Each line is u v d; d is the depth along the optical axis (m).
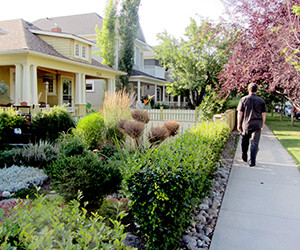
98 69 16.22
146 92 28.95
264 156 6.94
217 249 2.80
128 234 2.98
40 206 1.89
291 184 4.76
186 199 2.78
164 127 7.06
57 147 6.16
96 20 24.23
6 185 4.45
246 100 5.92
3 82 12.34
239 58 9.06
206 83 19.61
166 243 2.60
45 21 24.45
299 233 3.12
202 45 17.98
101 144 7.44
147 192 2.64
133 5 20.91
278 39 7.44
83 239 1.53
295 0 7.30
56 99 16.45
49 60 12.30
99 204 3.62
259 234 3.11
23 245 1.51
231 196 4.24
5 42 11.83
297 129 13.45
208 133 4.93
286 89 8.20
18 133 6.98
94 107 22.14
